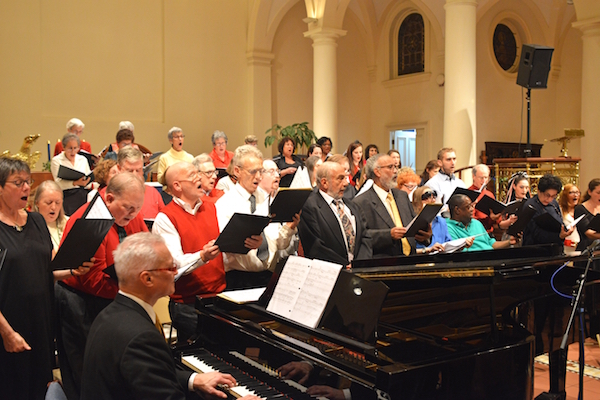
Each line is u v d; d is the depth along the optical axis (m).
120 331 2.16
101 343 2.17
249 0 12.53
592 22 8.92
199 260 3.37
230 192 4.06
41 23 10.33
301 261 2.72
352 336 2.33
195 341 3.20
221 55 12.32
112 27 11.02
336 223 4.14
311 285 2.58
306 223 4.15
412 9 13.57
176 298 3.65
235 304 3.06
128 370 2.09
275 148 13.00
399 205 4.79
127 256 2.26
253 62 12.50
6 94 10.06
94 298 3.44
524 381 2.62
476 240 5.09
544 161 8.41
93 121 10.85
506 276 2.93
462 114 8.89
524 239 5.50
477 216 6.21
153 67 11.51
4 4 10.00
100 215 3.20
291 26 13.25
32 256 3.24
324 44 11.70
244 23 12.59
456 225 5.14
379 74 14.41
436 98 13.09
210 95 12.20
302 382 2.44
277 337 2.67
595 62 9.01
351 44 14.24
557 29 14.21
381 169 4.68
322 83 11.73
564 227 5.41
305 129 11.57
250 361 2.76
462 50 8.85
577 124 14.64
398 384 2.12
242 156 4.02
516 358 2.59
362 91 14.48
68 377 3.53
